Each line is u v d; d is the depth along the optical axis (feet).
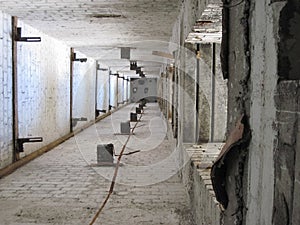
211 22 9.39
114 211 10.80
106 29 19.88
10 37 16.22
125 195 12.50
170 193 12.78
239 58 4.96
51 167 17.02
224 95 13.12
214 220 6.83
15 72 16.65
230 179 5.34
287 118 3.22
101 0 13.34
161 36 22.16
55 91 24.09
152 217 10.31
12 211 10.75
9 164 16.16
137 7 14.43
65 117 26.91
